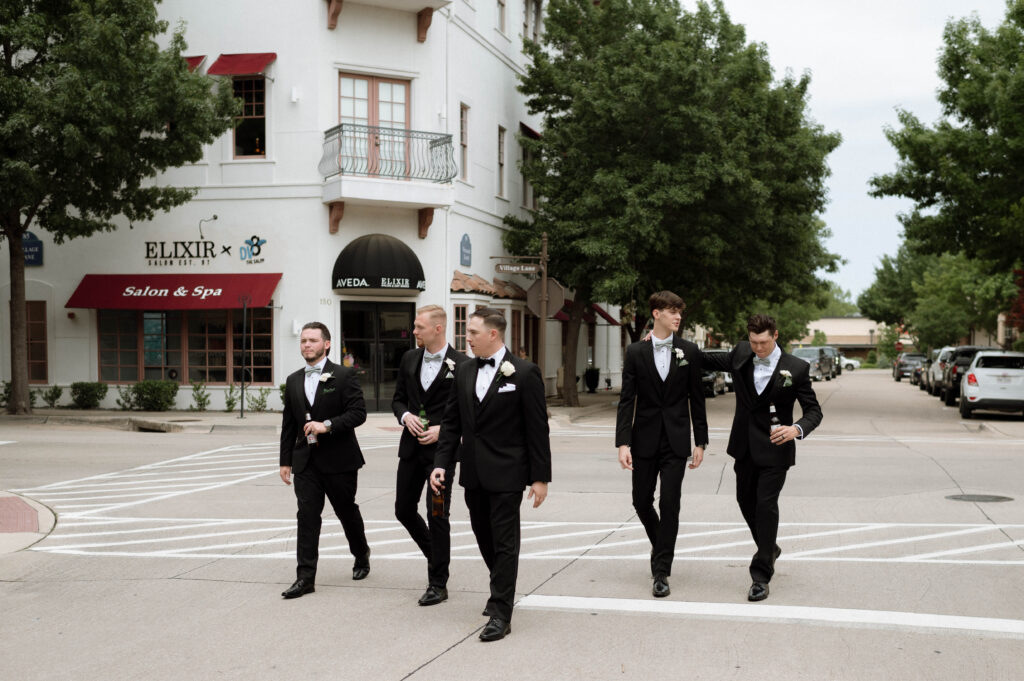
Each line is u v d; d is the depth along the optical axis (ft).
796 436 20.03
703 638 17.39
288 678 15.40
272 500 34.91
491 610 17.67
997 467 43.73
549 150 84.28
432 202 71.72
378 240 71.61
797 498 34.60
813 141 86.94
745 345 21.30
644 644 17.06
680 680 15.15
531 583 21.65
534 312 71.26
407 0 71.92
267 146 72.33
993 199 75.46
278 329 72.38
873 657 16.25
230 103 67.10
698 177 76.43
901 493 35.88
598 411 84.79
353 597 20.63
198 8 72.74
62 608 20.07
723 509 32.14
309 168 71.77
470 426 18.49
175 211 73.82
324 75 71.92
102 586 21.95
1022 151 72.90
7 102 59.88
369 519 30.60
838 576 22.20
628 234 76.23
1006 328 161.17
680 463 20.93
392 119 74.43
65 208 65.51
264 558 24.85
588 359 120.26
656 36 82.64
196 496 35.88
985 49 78.79
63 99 59.41
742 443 21.04
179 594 21.07
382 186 69.87
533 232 84.12
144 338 75.56
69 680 15.44
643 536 27.35
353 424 21.02
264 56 71.72
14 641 17.69
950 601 19.90
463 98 80.18
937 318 209.46
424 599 19.98
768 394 20.59
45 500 34.96
